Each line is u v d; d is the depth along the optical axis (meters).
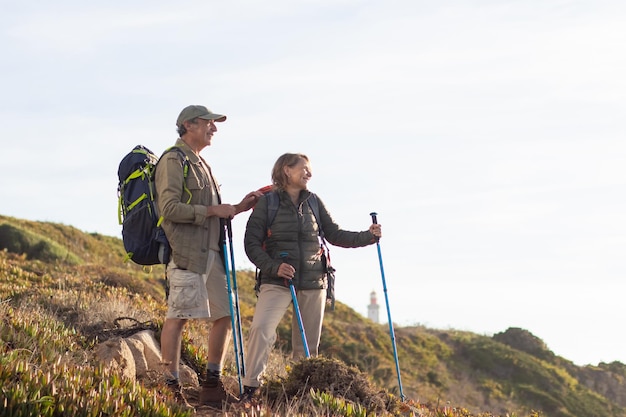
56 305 10.83
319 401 6.61
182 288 7.20
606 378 39.34
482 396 31.77
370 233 8.56
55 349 7.55
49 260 27.28
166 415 5.88
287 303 8.05
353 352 29.09
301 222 8.12
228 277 7.46
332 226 8.55
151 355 8.75
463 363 34.97
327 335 29.64
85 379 6.11
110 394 5.86
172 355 7.32
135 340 8.59
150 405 5.89
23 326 7.86
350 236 8.54
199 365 9.40
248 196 8.08
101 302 11.22
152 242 7.28
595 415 33.69
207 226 7.41
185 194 7.34
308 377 7.25
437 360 33.72
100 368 6.56
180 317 7.25
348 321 35.72
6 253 23.05
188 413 5.98
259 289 8.07
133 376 7.65
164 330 7.34
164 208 7.16
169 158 7.30
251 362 7.65
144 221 7.29
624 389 39.00
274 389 7.41
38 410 5.38
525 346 40.09
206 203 7.52
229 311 7.54
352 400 7.08
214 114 7.61
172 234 7.22
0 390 5.48
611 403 35.75
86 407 5.57
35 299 11.09
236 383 8.41
